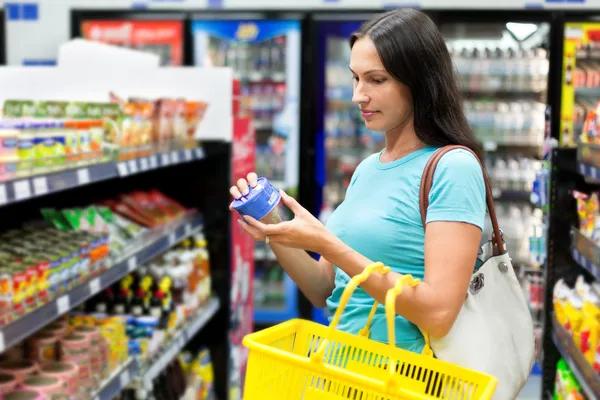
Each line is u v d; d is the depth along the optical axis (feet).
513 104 18.99
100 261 8.60
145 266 10.77
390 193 5.63
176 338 10.89
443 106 5.55
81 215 9.70
